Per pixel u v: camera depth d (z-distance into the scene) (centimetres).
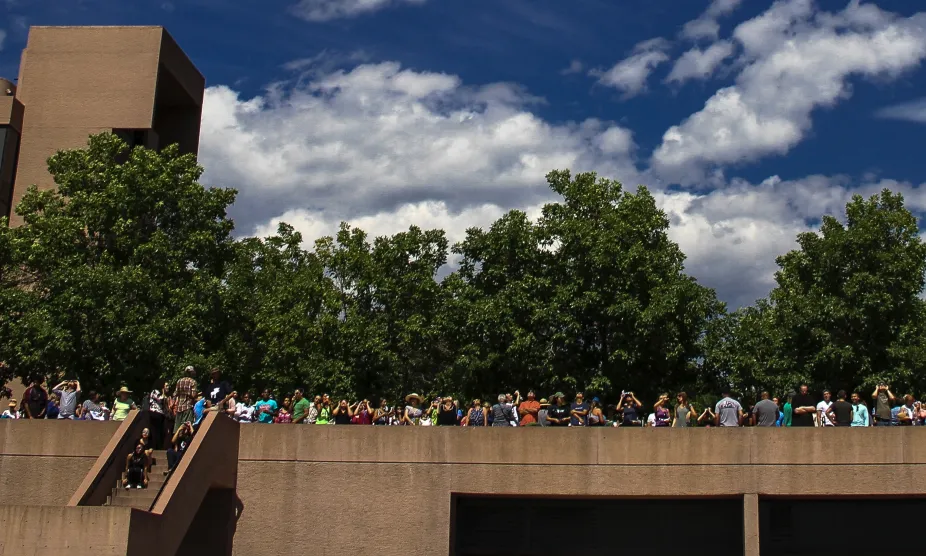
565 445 2070
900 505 2094
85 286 2833
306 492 2086
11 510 1598
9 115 3819
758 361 3081
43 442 2141
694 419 2222
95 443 2134
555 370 2998
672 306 2880
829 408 2181
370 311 3288
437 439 2092
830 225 3231
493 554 2102
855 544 2073
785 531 2073
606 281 2981
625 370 2981
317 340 3159
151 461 1994
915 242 3100
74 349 2825
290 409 2336
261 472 2094
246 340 3394
